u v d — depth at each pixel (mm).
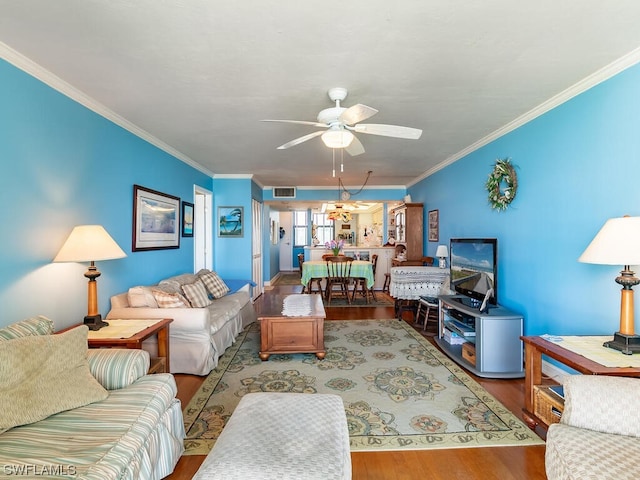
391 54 2041
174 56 2055
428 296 4684
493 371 2922
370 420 2244
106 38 1860
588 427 1403
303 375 2971
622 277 1926
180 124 3307
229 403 2473
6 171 2002
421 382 2826
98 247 2328
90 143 2746
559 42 1921
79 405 1556
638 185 2064
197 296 3766
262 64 2154
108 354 1850
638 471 1146
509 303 3428
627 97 2129
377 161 5047
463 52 2023
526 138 3133
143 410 1579
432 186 5762
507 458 1875
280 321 3369
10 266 2033
